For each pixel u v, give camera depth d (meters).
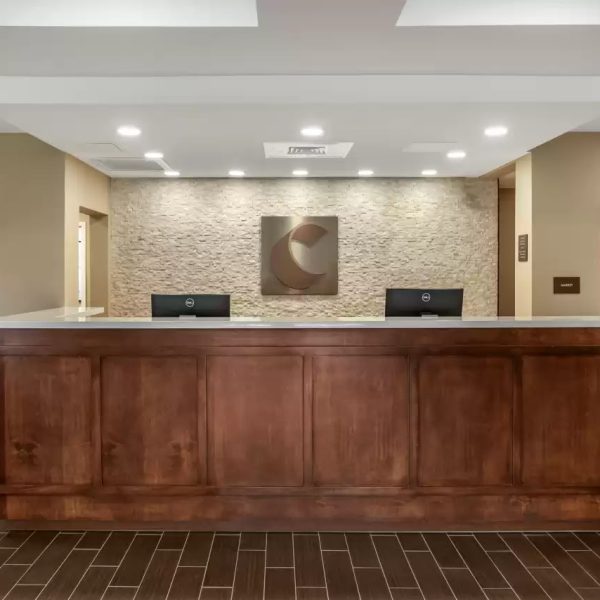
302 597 2.53
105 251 7.14
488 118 4.40
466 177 7.26
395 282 7.30
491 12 3.00
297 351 3.16
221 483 3.19
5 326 3.18
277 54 3.46
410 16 3.02
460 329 3.17
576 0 2.99
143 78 3.97
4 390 3.20
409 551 2.96
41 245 5.75
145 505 3.21
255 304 7.29
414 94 3.96
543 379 3.19
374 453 3.18
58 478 3.21
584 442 3.20
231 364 3.17
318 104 4.00
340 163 6.23
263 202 7.24
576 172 5.90
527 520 3.20
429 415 3.18
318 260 7.28
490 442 3.19
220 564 2.82
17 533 3.18
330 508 3.19
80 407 3.19
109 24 3.00
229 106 4.07
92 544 3.04
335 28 3.05
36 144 5.74
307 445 3.18
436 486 3.19
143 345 3.17
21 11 2.99
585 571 2.76
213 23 3.02
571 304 5.94
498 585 2.63
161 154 5.72
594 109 4.16
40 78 3.96
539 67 3.74
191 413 3.18
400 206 7.29
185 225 7.23
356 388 3.18
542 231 5.93
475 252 7.32
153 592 2.57
